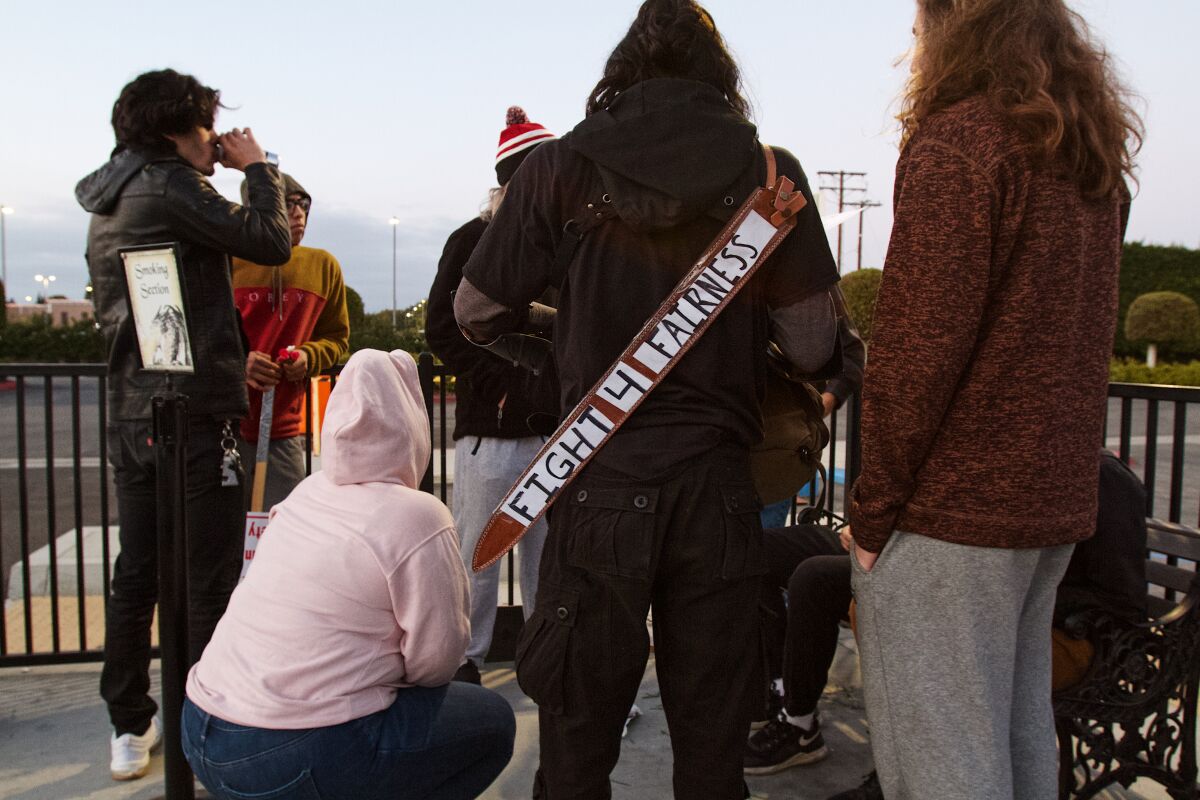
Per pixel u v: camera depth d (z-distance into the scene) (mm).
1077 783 2475
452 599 1766
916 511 1574
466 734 1812
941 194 1477
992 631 1566
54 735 2830
